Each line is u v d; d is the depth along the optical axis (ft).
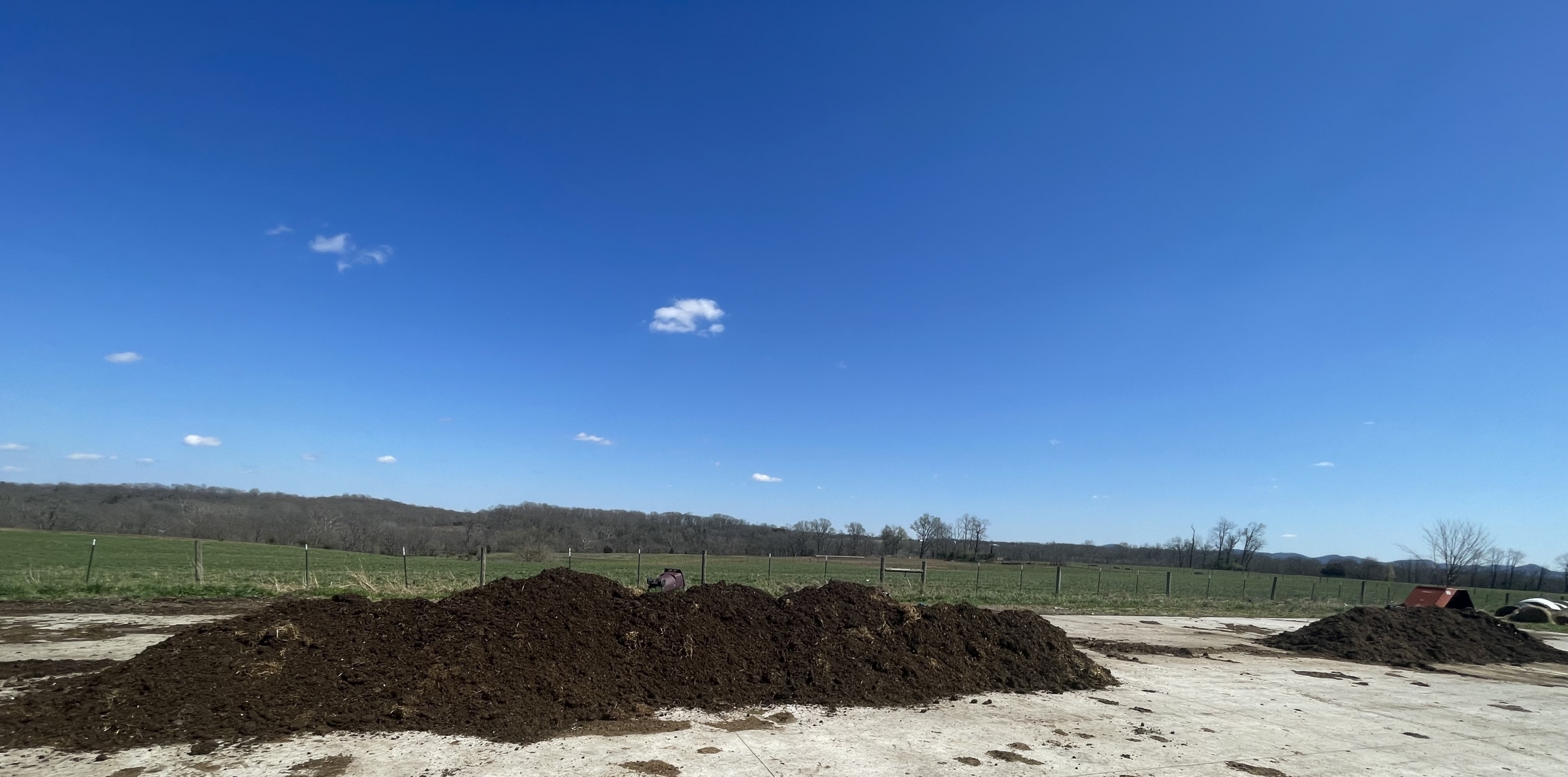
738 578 88.89
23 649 29.25
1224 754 20.67
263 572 72.74
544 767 17.02
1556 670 41.52
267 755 17.17
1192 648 43.24
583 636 25.53
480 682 21.85
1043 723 23.04
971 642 29.99
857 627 29.45
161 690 19.83
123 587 50.47
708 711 22.63
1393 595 121.90
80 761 16.43
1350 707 28.12
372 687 21.16
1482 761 21.36
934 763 18.60
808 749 19.36
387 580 64.39
